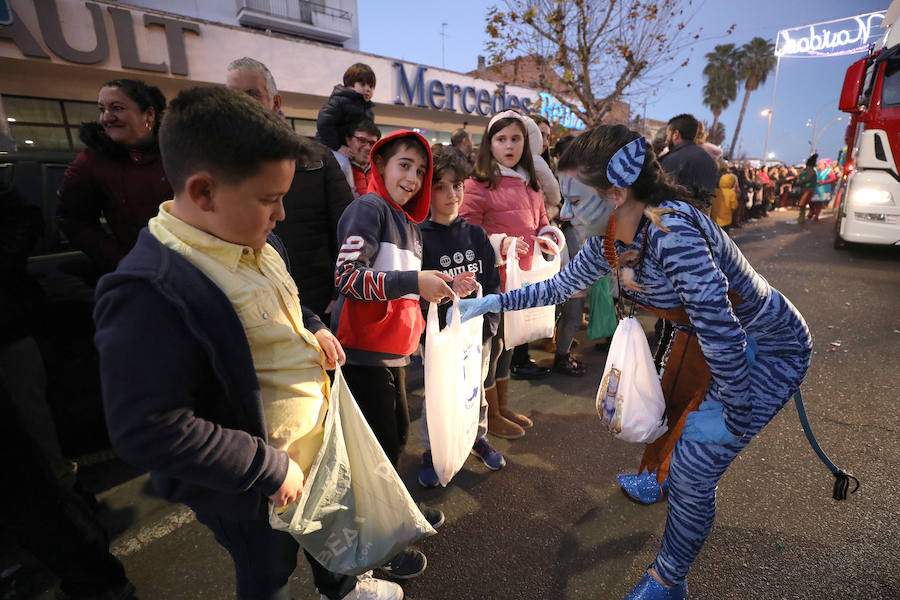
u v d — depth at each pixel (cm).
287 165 81
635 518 204
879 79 630
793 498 212
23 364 171
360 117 274
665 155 386
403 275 140
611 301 321
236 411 87
